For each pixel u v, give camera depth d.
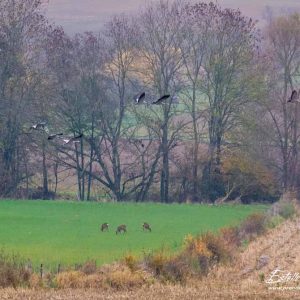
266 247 115.75
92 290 81.00
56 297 76.06
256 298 78.00
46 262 100.06
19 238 128.00
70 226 145.75
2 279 82.75
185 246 103.69
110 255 108.50
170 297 76.94
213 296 78.00
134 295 77.81
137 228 143.50
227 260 100.75
